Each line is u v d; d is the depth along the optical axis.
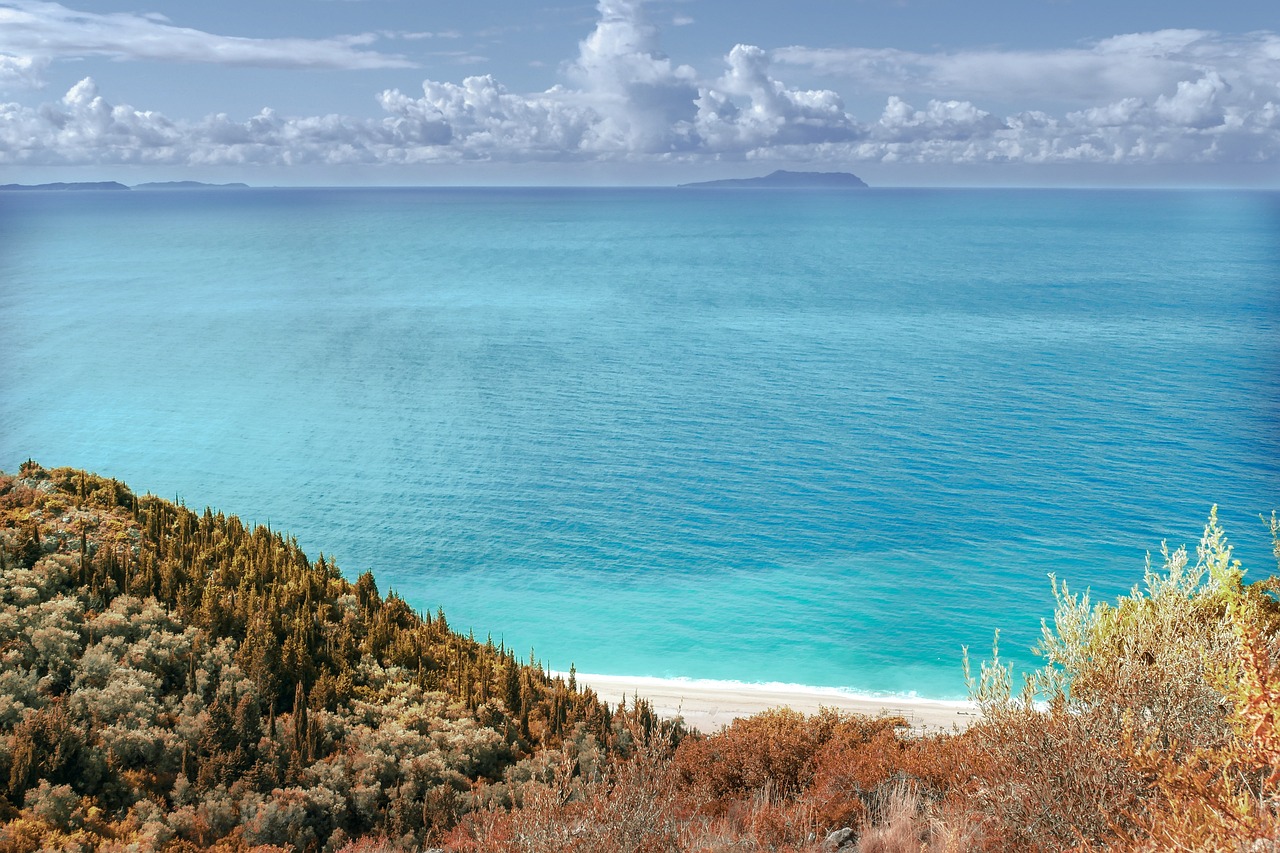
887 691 70.50
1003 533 105.06
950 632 81.06
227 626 40.31
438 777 32.00
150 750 29.48
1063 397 167.50
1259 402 160.00
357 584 50.91
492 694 42.41
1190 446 135.62
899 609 86.25
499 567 99.75
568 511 117.56
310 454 146.75
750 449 143.62
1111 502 113.50
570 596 91.88
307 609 44.09
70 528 45.19
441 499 123.31
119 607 38.81
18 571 39.16
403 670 42.72
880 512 113.88
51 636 33.97
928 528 107.75
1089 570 93.88
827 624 83.75
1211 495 114.44
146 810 27.23
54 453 148.62
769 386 185.75
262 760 31.20
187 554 46.12
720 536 107.62
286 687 37.88
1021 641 78.38
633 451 144.25
